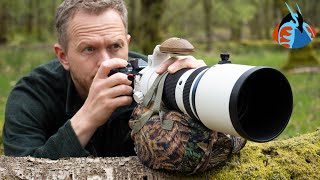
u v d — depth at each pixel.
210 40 19.86
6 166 1.87
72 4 2.34
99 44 2.30
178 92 1.73
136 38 10.89
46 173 1.86
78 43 2.31
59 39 2.47
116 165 1.93
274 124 1.64
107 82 2.02
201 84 1.62
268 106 1.68
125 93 2.03
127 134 2.42
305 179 1.96
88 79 2.36
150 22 10.68
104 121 2.08
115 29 2.33
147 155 1.86
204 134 1.76
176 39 1.83
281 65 11.84
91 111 2.05
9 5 19.33
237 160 1.97
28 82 2.58
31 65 11.98
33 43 20.47
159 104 1.81
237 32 22.97
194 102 1.64
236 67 1.57
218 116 1.55
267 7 21.20
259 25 25.05
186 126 1.76
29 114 2.47
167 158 1.79
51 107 2.54
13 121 2.44
